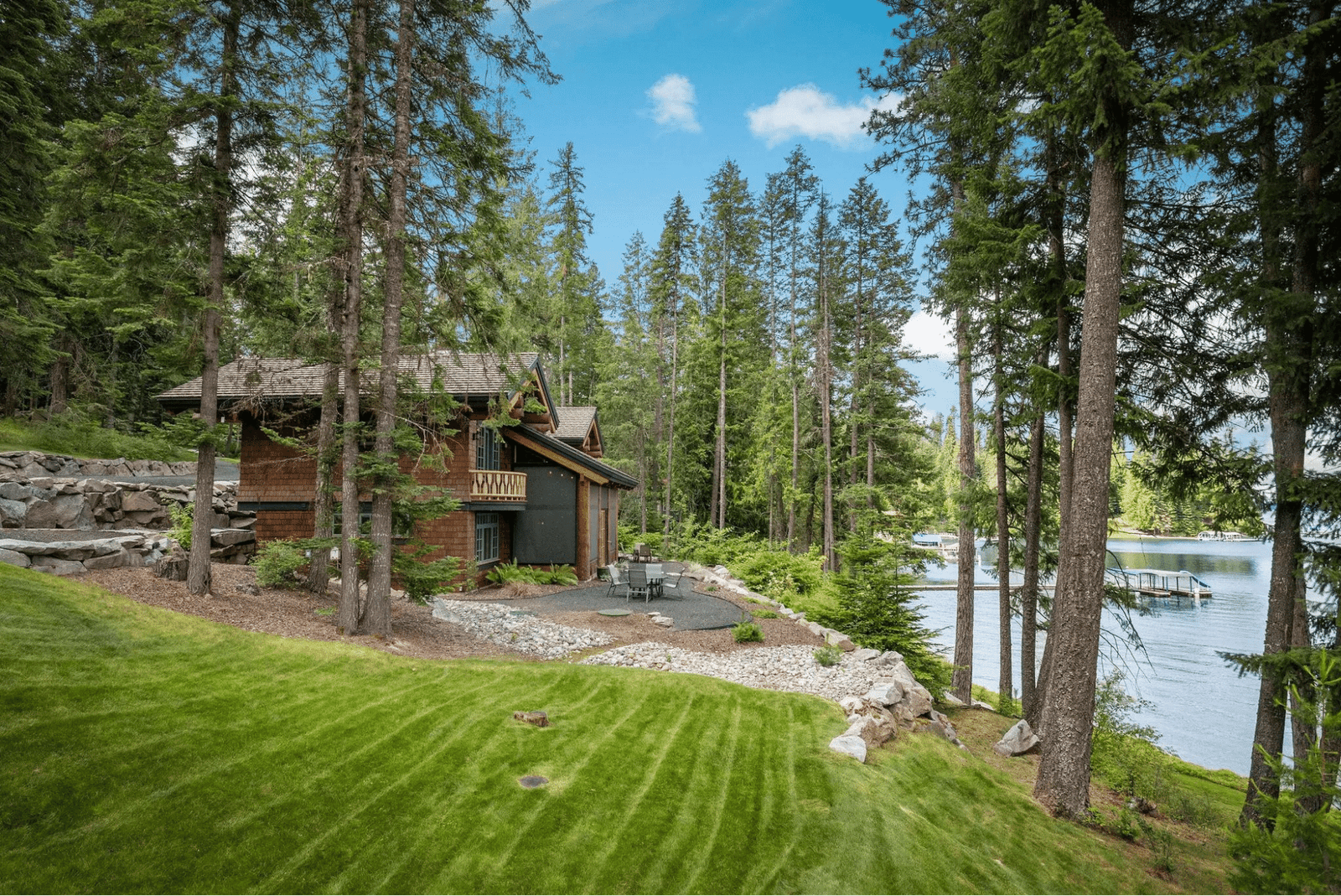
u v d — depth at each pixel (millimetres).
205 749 6133
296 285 11922
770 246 35875
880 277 30031
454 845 5375
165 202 9656
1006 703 13797
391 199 11125
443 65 10938
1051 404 10508
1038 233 9930
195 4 9008
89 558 10188
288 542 11328
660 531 37438
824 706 9523
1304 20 8141
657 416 38469
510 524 22375
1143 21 8609
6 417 17750
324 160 10695
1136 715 19484
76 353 19031
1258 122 8500
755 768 7332
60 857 4637
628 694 9297
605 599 18562
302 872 4855
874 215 29156
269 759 6199
